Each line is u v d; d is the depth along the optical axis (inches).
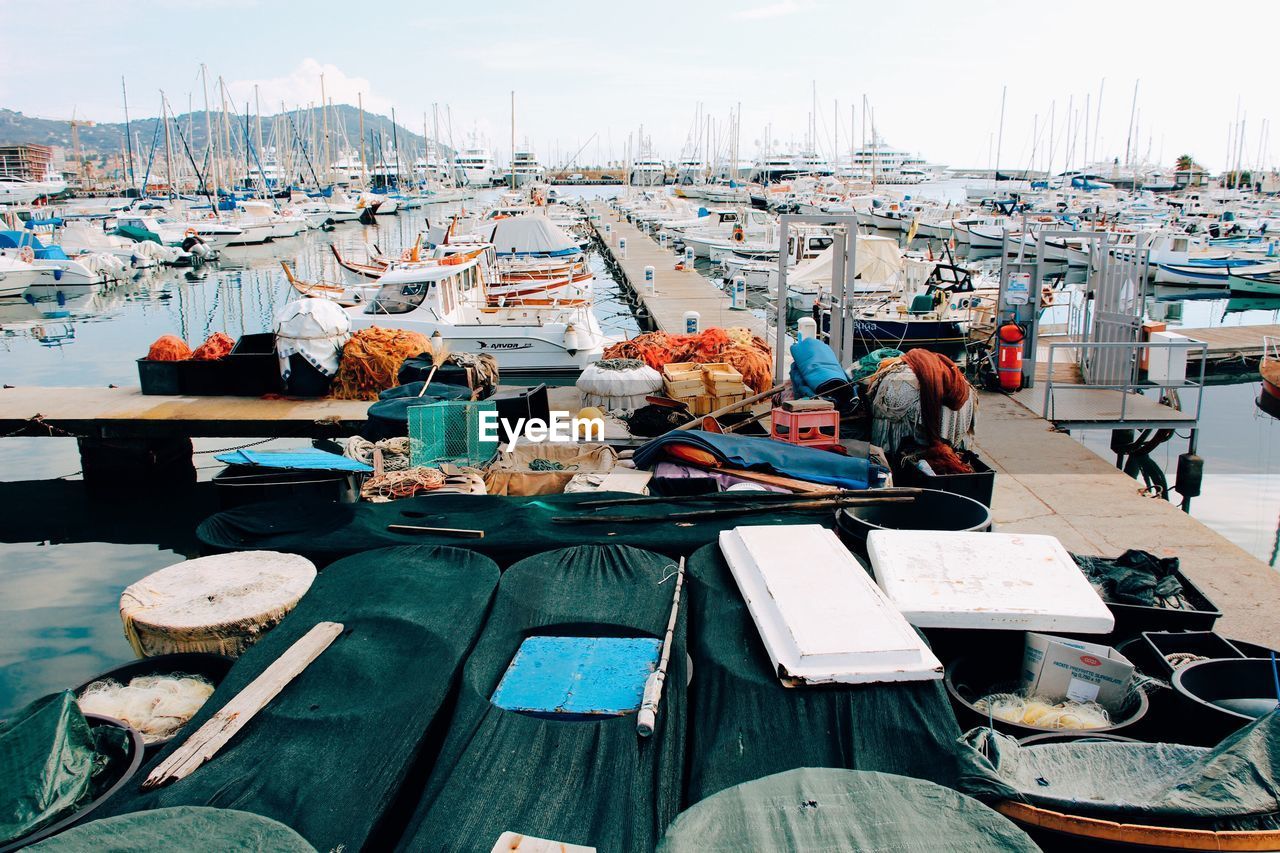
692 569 182.4
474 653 154.9
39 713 131.1
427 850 110.5
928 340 630.5
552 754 127.3
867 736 128.2
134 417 413.4
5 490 430.0
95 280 1327.5
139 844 105.7
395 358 440.8
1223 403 577.0
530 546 206.2
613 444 325.4
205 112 2588.6
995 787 118.5
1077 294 974.4
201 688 161.8
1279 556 310.7
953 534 186.7
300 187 3457.2
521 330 588.7
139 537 374.9
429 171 4220.0
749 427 354.6
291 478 274.2
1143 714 144.2
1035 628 158.7
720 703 137.6
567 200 3280.0
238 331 974.4
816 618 148.4
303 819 116.3
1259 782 114.2
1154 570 192.2
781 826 107.7
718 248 1422.2
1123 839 110.8
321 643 155.8
